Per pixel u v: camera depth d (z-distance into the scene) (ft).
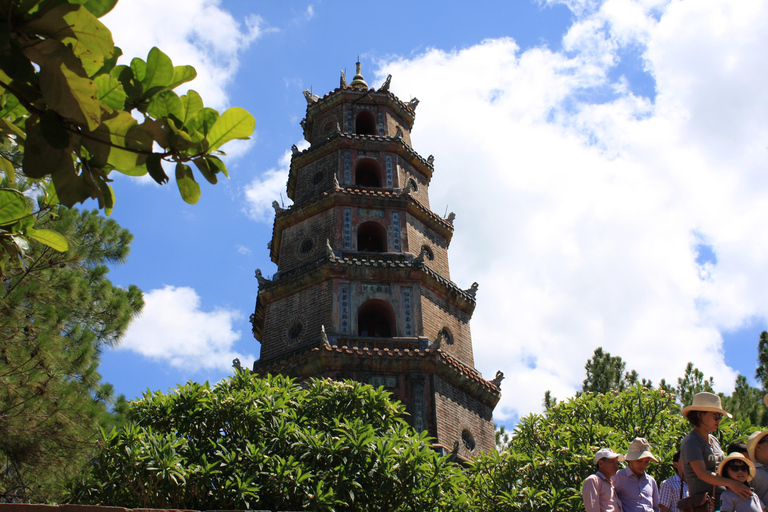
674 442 81.35
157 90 19.53
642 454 40.11
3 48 17.46
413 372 100.42
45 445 64.49
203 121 20.06
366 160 131.23
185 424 78.02
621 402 93.97
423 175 136.98
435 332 109.40
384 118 140.26
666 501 37.29
